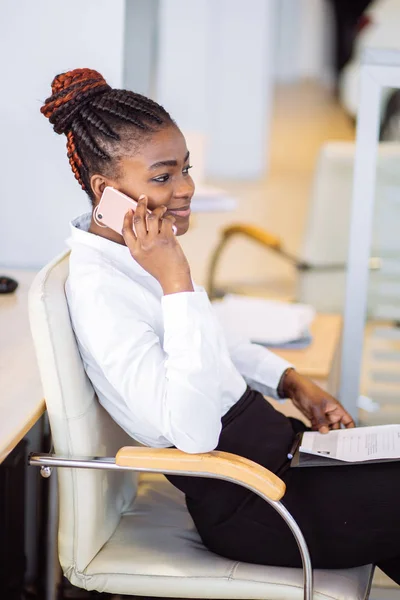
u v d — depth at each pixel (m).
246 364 2.02
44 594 2.16
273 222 6.80
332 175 4.23
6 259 2.72
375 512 1.67
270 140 9.05
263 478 1.55
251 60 7.82
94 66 2.58
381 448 1.72
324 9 9.95
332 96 10.32
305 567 1.59
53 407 1.64
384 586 2.25
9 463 2.10
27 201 2.68
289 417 2.03
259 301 2.71
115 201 1.60
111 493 1.81
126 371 1.55
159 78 7.61
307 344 2.44
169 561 1.72
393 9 6.60
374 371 2.88
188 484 1.72
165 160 1.60
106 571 1.70
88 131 1.61
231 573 1.68
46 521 2.08
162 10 7.41
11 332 2.06
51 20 2.56
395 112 2.50
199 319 1.54
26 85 2.60
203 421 1.53
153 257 1.56
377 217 2.81
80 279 1.60
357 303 2.38
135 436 1.71
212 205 3.39
